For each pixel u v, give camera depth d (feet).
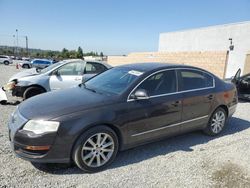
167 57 60.64
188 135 16.37
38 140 9.94
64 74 24.04
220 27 64.59
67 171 10.98
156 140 13.41
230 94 16.90
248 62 54.70
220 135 16.63
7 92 25.90
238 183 10.64
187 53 53.16
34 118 10.25
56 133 10.07
